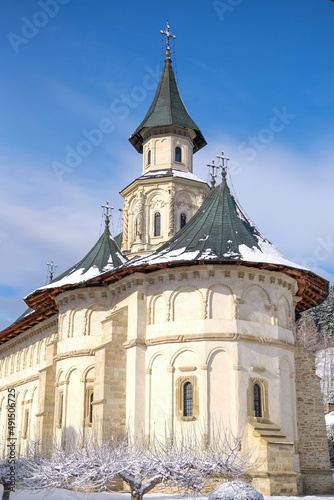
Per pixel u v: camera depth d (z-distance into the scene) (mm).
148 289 34469
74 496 27141
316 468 35594
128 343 34031
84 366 37188
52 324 48344
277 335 33281
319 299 40812
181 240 35281
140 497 22141
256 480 28844
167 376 32188
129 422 32625
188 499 25938
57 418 37938
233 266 32719
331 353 108375
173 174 47031
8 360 59406
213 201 37469
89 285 38219
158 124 48688
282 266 33281
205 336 31797
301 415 36500
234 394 31047
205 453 25359
